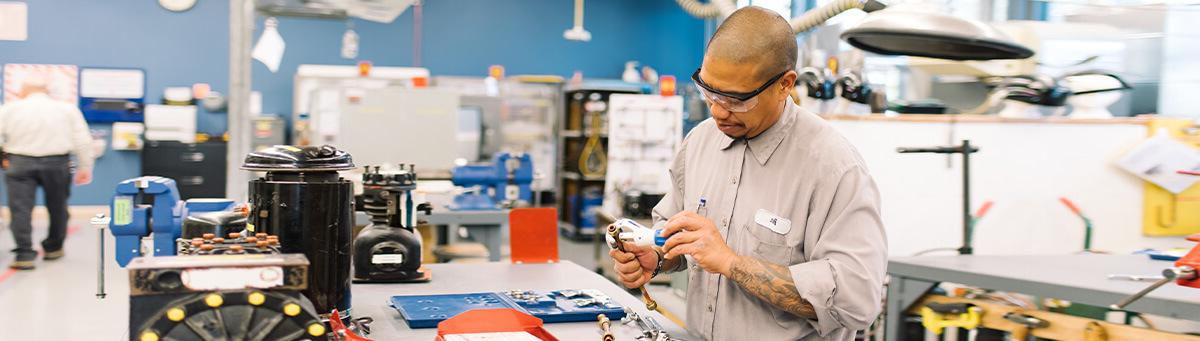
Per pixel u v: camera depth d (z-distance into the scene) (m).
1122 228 3.98
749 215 1.59
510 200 5.20
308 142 7.79
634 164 7.66
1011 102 3.84
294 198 1.57
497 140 8.68
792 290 1.43
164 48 8.91
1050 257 2.85
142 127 8.85
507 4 9.66
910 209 3.68
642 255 1.66
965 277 2.54
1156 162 3.89
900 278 2.73
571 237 8.67
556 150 8.91
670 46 10.14
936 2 2.15
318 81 7.94
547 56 9.83
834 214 1.50
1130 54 4.62
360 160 6.28
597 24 9.92
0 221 7.40
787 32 1.43
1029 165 3.83
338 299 1.61
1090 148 3.90
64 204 6.16
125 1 8.79
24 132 5.83
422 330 1.64
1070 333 2.37
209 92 8.96
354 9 4.28
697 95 8.35
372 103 6.30
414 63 9.45
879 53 2.33
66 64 8.70
